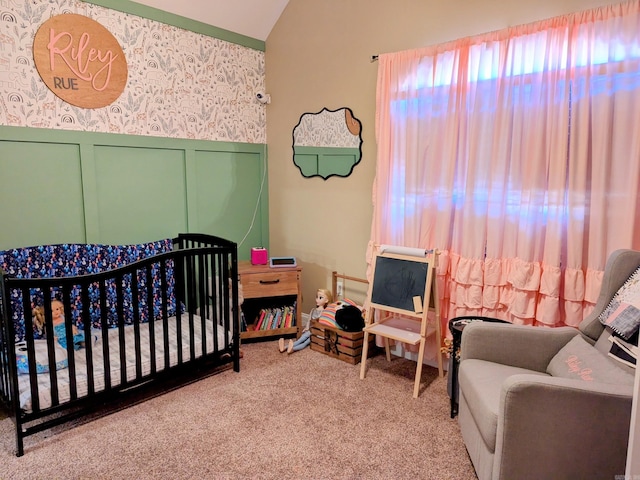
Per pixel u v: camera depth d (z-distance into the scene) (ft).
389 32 10.04
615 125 7.04
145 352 8.61
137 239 10.61
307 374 9.46
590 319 6.57
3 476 6.19
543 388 4.95
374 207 10.25
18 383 6.86
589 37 7.17
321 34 11.36
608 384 5.08
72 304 9.11
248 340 11.32
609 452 5.03
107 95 9.71
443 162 9.11
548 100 7.66
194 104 11.30
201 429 7.35
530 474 5.13
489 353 6.77
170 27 10.62
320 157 11.79
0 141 8.41
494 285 8.48
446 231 9.14
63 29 8.96
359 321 10.03
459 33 8.95
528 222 7.93
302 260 12.69
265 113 13.04
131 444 6.93
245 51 12.31
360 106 10.76
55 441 6.99
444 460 6.58
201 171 11.68
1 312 6.76
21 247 8.84
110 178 10.00
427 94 9.18
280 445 6.91
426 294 8.57
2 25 8.23
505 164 8.20
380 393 8.62
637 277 6.10
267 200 13.35
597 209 7.25
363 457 6.64
